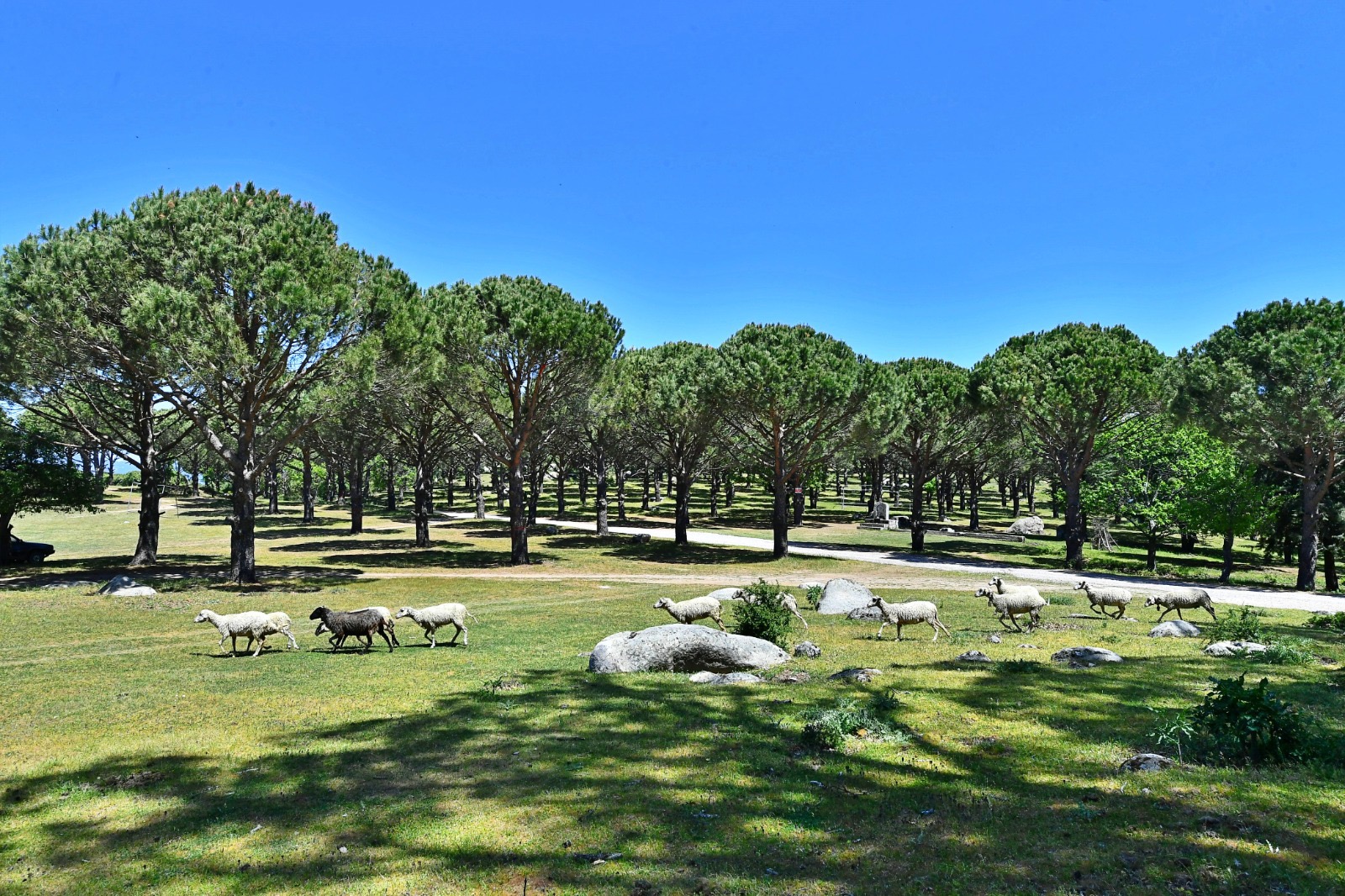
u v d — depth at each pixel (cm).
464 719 1173
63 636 2228
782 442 4666
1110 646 1692
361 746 1059
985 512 9344
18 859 741
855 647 1759
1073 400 4369
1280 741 848
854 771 874
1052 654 1577
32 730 1236
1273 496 4159
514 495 4381
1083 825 700
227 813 837
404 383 3459
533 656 1784
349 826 784
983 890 595
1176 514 4419
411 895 636
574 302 4334
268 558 4628
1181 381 4181
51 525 7200
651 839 722
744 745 990
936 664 1477
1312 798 726
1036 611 2088
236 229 2944
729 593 2722
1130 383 4212
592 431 6297
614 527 6894
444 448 5975
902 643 1803
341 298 2931
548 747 1013
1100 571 4391
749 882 628
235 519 3416
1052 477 6253
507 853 705
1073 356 4522
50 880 695
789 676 1398
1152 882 589
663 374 5494
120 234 2888
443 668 1652
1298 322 4122
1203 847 638
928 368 6662
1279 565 5350
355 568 4122
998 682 1277
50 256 2867
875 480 8019
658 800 813
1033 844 668
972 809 755
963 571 4203
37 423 4378
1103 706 1104
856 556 4925
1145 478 5078
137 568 3853
